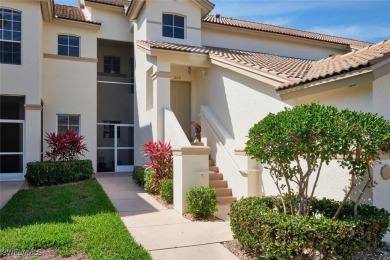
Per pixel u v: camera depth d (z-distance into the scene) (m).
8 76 14.49
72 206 9.02
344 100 7.06
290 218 5.04
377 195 6.33
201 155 9.16
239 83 11.38
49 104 16.73
